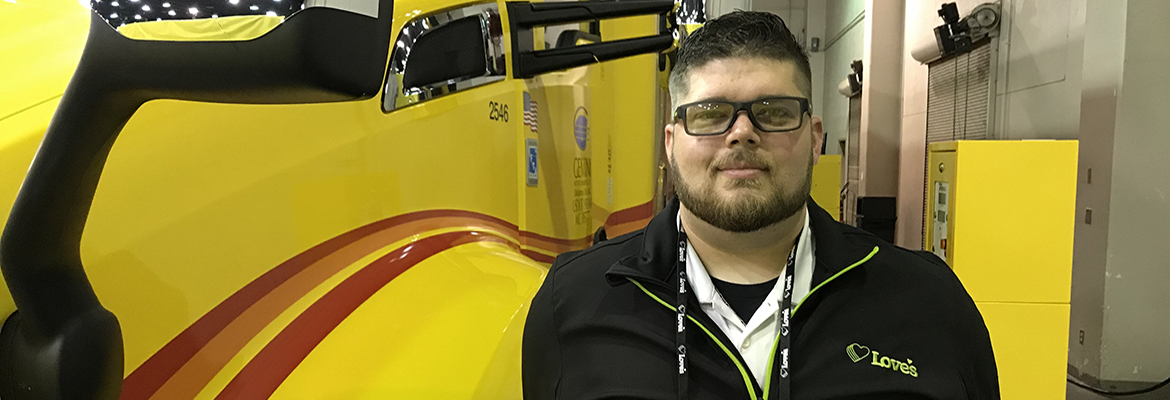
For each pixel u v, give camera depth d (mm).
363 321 1140
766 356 1089
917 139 7523
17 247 711
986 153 3166
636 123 3113
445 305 1238
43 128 986
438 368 1114
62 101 686
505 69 1801
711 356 1079
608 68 2789
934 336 1094
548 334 1193
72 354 760
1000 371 3270
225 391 1010
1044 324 3227
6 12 1245
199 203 1043
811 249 1151
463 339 1186
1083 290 4363
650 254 1136
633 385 1081
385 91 1362
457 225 1515
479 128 1644
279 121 1167
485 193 1660
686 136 1065
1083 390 4211
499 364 1190
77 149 697
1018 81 5332
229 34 637
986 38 5840
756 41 1050
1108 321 4180
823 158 7691
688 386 1060
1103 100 4199
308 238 1166
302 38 621
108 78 673
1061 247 3180
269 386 1024
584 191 2447
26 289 734
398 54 1391
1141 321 4145
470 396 1100
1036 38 5074
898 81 8297
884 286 1125
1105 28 4195
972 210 3201
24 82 1069
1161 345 4145
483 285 1344
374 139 1311
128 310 961
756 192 1030
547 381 1174
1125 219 4117
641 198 3174
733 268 1135
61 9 1328
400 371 1086
